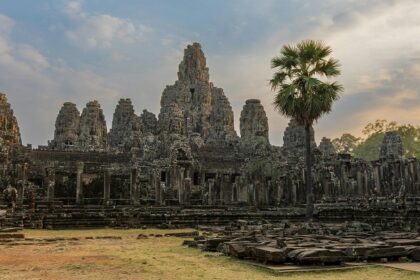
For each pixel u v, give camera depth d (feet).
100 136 311.68
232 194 179.83
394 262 45.06
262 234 70.33
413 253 45.98
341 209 118.11
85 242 73.05
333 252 42.52
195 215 118.21
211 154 267.39
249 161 209.46
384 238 58.39
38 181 196.44
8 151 192.85
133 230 103.30
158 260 49.34
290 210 132.57
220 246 55.98
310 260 41.68
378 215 105.70
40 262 48.01
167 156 246.88
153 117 349.41
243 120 330.54
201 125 358.43
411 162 119.75
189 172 194.29
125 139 298.35
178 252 57.11
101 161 229.04
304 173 162.91
